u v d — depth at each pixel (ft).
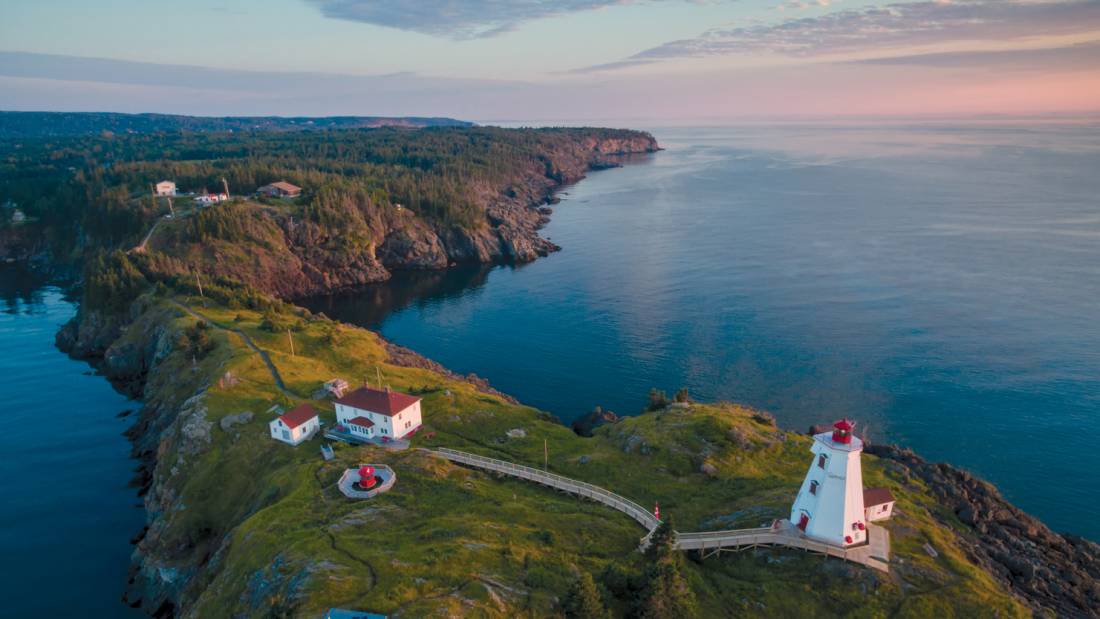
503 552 174.29
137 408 391.04
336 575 157.89
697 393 396.37
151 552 241.76
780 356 442.09
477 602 148.36
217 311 466.29
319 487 224.12
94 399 404.57
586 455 267.18
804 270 643.04
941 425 346.74
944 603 169.48
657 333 497.05
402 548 175.83
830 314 514.27
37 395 409.49
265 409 300.81
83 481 308.81
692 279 634.02
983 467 310.04
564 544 186.91
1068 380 387.34
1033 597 193.26
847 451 180.34
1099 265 608.19
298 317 483.10
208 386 325.21
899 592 171.53
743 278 627.46
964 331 466.29
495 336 519.19
